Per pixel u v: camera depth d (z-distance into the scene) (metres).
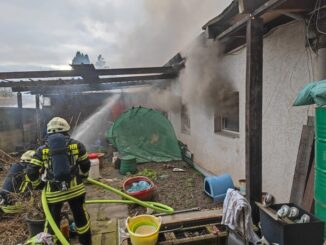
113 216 4.34
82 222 3.26
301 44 3.17
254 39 2.90
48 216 2.89
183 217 3.35
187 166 7.80
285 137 3.55
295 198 3.08
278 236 2.29
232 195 2.63
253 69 2.92
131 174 7.09
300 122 3.27
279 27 3.57
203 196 5.10
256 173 3.00
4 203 4.14
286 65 3.47
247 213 2.50
